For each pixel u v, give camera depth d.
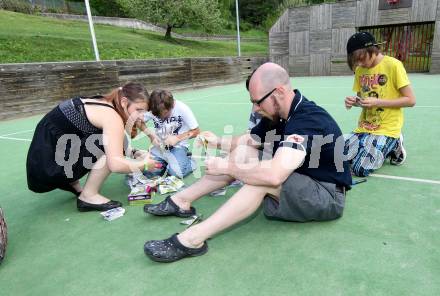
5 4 19.94
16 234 2.31
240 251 1.94
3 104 6.79
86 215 2.54
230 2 39.00
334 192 2.07
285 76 1.92
